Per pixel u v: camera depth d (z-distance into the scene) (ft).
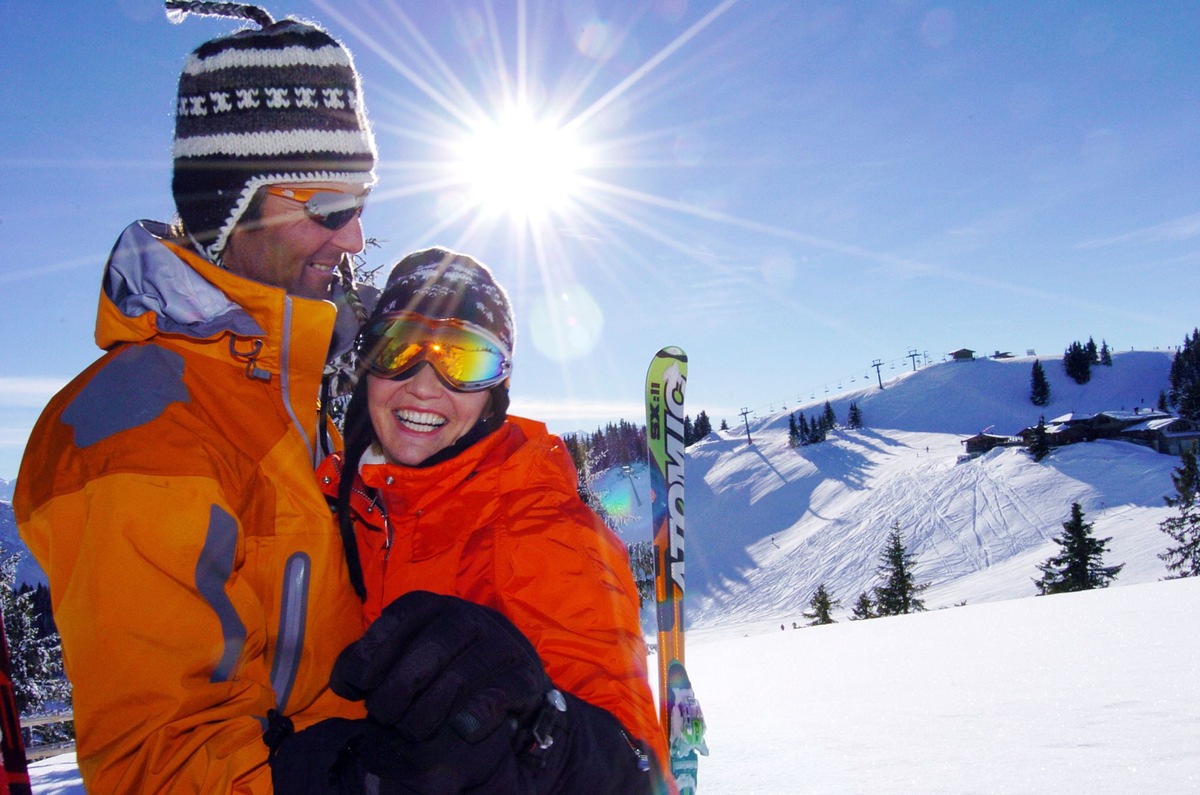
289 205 4.06
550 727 2.70
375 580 4.01
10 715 3.25
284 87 3.98
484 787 2.51
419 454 4.27
